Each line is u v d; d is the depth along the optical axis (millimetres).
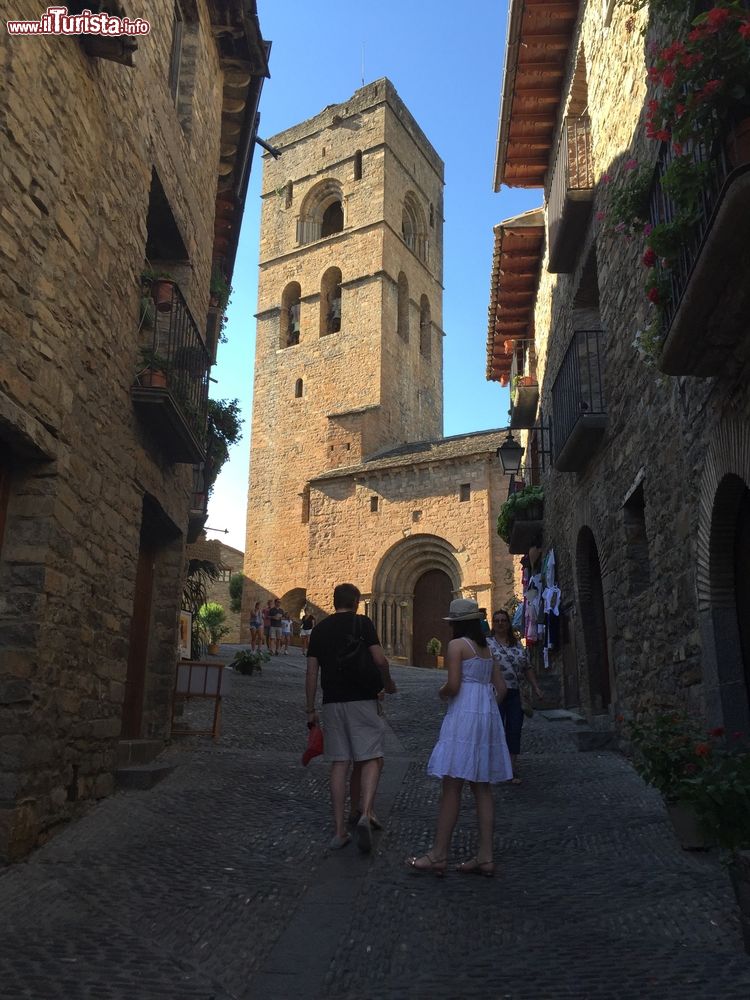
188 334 8883
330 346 40906
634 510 8539
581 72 10812
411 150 45844
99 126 6656
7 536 5492
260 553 39562
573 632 12414
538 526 15836
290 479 39938
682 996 3193
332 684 5586
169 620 9414
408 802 6922
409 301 42969
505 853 5348
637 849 5320
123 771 7008
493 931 3928
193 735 9766
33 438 5277
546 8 10672
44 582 5426
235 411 14516
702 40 4242
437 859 4793
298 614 37562
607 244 9000
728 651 5730
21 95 5215
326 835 5719
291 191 45688
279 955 3629
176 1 10062
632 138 7832
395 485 33250
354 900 4336
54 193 5734
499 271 16016
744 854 3695
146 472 8055
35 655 5297
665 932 3879
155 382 7684
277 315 43438
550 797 7051
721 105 4262
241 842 5527
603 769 8023
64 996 3164
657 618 7453
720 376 5359
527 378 16703
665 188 4871
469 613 5230
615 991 3250
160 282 8109
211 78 11070
